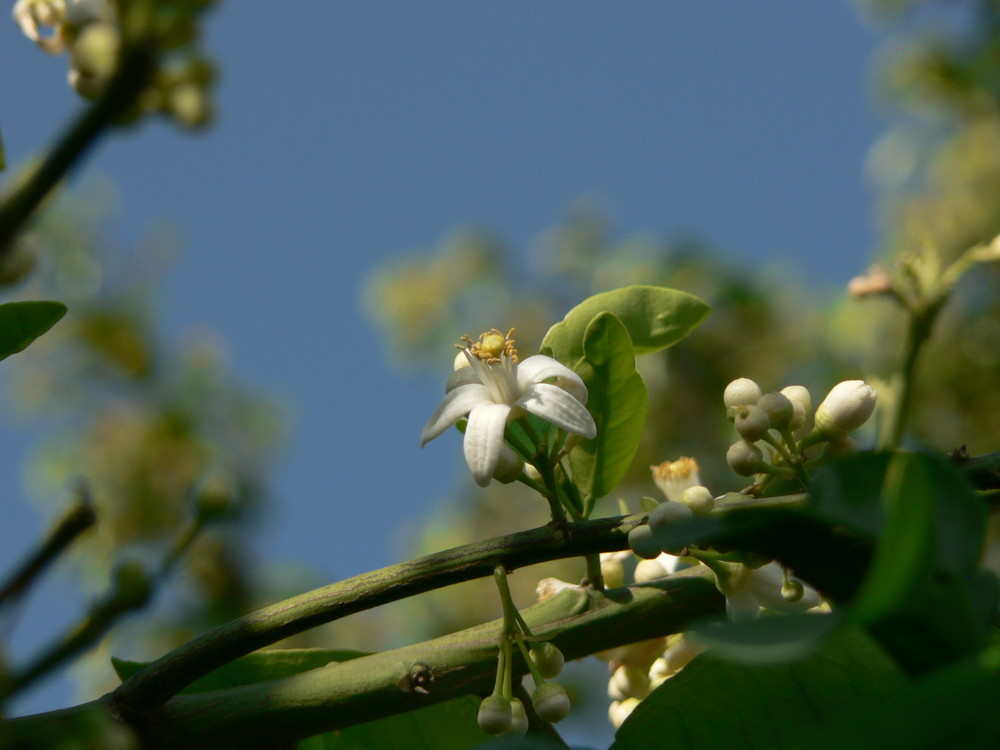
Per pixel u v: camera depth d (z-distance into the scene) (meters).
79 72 1.36
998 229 2.38
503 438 1.30
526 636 1.28
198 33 1.33
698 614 1.30
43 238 2.48
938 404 2.25
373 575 1.28
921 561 1.09
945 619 1.19
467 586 2.24
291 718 1.29
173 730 1.29
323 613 1.28
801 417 1.31
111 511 2.17
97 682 2.08
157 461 2.29
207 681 1.33
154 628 2.00
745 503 1.29
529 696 1.30
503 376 1.31
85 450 2.35
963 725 1.08
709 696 1.28
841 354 2.25
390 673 1.29
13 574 1.25
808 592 1.29
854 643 1.27
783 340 2.19
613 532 1.28
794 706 1.28
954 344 2.24
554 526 1.28
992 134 2.63
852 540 1.21
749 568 1.29
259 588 2.06
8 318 1.30
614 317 1.32
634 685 1.33
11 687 1.25
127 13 1.33
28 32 1.37
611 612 1.30
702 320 1.35
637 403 1.32
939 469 1.20
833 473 1.20
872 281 1.43
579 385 1.31
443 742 1.33
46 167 1.33
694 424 2.03
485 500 2.45
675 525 1.21
